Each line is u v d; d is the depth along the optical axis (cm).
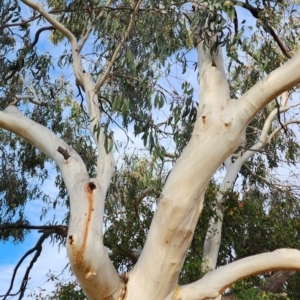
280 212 1041
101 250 426
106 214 884
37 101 780
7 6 657
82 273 423
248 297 680
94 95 560
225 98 511
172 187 475
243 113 494
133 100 580
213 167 481
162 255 467
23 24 666
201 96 526
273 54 677
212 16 541
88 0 629
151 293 466
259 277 830
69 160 488
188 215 471
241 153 988
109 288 448
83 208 437
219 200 888
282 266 493
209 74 530
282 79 487
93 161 929
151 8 607
